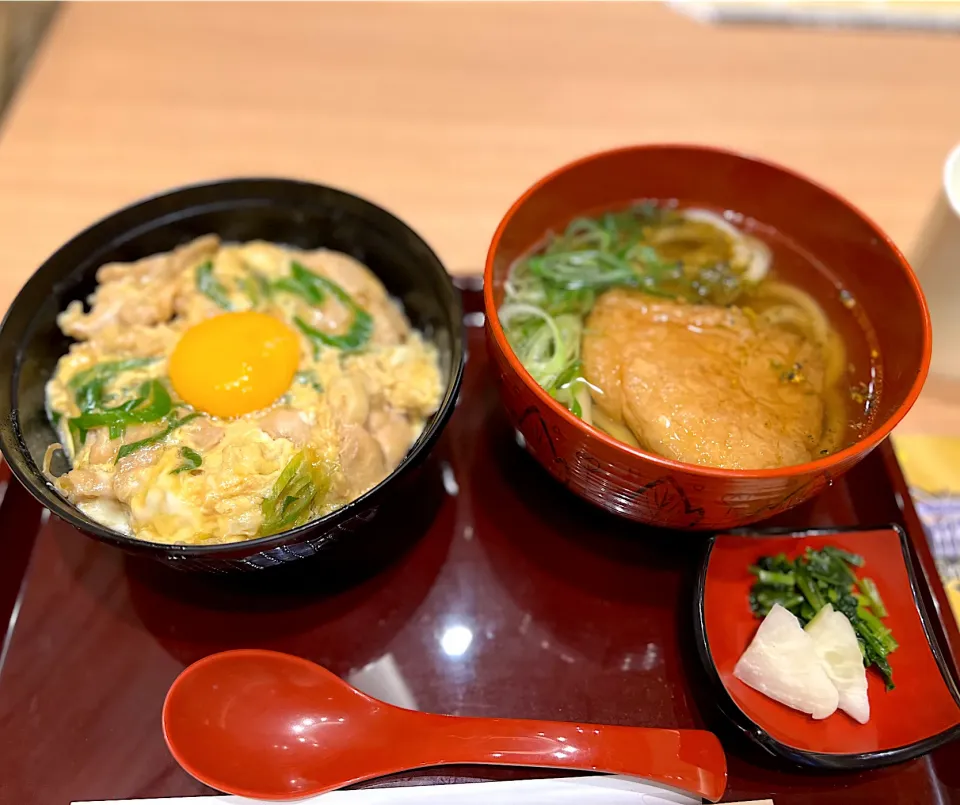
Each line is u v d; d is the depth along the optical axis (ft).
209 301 1.02
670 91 1.48
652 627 0.88
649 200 1.04
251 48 1.54
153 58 1.51
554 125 1.42
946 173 1.02
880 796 0.77
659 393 0.85
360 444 0.89
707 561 0.85
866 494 0.98
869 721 0.78
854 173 1.33
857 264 0.93
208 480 0.84
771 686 0.78
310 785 0.76
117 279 1.01
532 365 0.91
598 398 0.89
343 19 1.60
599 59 1.53
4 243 1.21
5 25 1.68
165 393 0.94
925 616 0.83
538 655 0.86
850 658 0.79
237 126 1.40
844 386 0.91
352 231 1.06
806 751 0.72
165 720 0.76
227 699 0.80
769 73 1.51
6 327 0.87
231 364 0.93
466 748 0.78
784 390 0.88
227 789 0.74
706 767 0.75
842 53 1.55
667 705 0.83
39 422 0.92
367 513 0.80
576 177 0.97
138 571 0.91
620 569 0.93
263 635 0.87
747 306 0.98
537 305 0.96
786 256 1.01
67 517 0.72
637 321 0.94
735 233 1.03
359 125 1.41
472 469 1.01
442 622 0.89
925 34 1.58
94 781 0.77
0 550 0.88
